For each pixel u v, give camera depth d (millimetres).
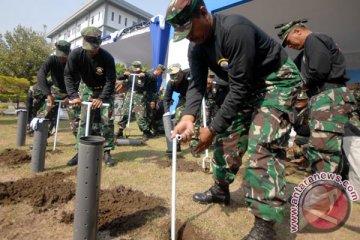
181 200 2445
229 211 2268
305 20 2535
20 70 20391
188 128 1899
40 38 22203
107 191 2543
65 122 8141
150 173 3199
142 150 4543
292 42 2547
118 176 3057
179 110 4445
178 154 4289
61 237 1803
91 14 33125
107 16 30609
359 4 6797
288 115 1805
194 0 1554
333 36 9469
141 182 2873
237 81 1672
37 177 2885
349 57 11383
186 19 1570
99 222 1967
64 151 4211
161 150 4574
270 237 1638
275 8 7207
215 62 1868
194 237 1806
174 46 7660
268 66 1839
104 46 12602
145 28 9398
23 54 20719
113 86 3506
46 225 1946
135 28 9977
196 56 2035
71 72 3443
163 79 8508
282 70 1850
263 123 1776
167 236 1848
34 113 5164
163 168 3432
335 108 2279
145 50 12805
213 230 1945
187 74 4414
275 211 1617
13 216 2059
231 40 1613
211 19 1691
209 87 4387
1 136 5273
